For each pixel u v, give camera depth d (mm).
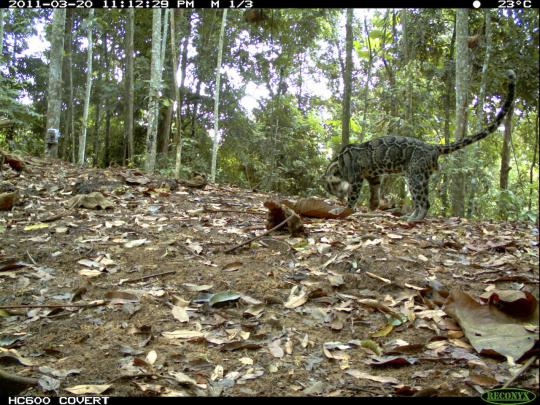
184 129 7777
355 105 7102
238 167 8047
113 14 6891
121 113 7832
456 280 1606
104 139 9320
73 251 1819
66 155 8234
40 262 1742
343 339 1237
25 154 4219
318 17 6820
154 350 1178
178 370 1101
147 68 6961
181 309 1372
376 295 1474
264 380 1062
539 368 973
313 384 1045
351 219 2422
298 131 7805
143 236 1996
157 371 1094
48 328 1303
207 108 7371
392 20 5660
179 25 6496
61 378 1078
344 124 4824
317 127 8109
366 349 1181
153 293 1467
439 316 1324
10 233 2016
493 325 1206
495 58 4750
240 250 1841
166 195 2756
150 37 7672
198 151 7426
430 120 5277
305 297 1432
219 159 7953
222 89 7379
